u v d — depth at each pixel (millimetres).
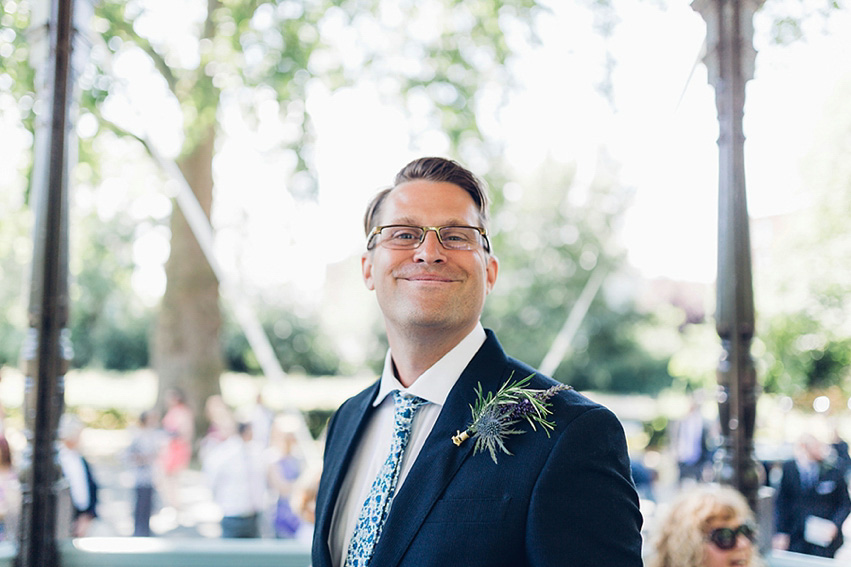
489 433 1399
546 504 1317
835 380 7047
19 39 4652
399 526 1428
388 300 1602
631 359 15844
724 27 3176
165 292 11148
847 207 6184
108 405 16250
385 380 1717
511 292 15977
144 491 7371
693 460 7621
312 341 18453
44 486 2957
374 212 1768
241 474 6137
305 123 8992
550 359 6629
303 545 3490
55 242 3020
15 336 16203
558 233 16000
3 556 2920
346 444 1770
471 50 9438
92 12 3230
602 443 1385
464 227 1595
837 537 4141
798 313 6941
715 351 11570
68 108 3084
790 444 5918
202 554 3352
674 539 2484
